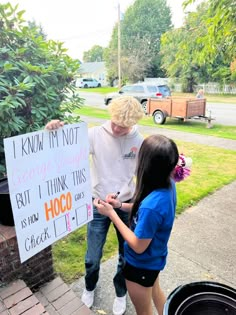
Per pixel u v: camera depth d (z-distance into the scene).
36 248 1.36
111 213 1.50
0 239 1.69
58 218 1.44
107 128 1.72
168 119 11.02
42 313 1.54
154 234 1.31
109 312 1.97
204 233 3.00
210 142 7.13
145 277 1.45
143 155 1.29
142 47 34.25
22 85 2.03
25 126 2.28
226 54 5.05
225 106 15.62
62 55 2.64
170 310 1.17
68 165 1.44
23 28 2.33
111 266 2.43
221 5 4.03
